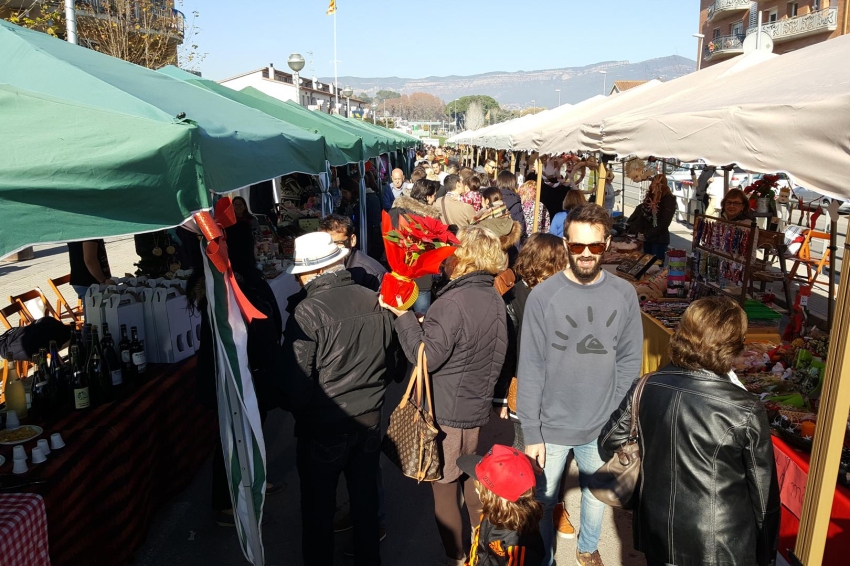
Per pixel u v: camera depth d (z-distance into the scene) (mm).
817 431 2416
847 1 31406
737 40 40188
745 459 2086
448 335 2922
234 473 2941
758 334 4543
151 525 3785
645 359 4973
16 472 2670
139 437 3451
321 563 3027
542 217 10680
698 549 2109
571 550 3629
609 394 2943
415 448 2908
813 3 34250
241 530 2992
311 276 3059
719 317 2150
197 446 4391
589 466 3021
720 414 2094
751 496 2105
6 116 2104
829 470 2359
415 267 2879
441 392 3055
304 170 4852
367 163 13523
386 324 3055
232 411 2832
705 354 2160
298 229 8320
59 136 2059
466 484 3291
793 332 4539
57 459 2812
